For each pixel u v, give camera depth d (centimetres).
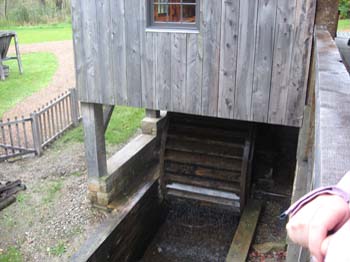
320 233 46
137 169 745
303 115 436
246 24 440
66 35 2308
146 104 527
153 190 725
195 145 701
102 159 625
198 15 460
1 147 793
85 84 557
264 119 469
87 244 533
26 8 2772
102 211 627
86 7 512
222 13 446
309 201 54
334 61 207
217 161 689
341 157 76
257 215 645
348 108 114
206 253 680
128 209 622
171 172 726
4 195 643
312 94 352
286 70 439
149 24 491
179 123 721
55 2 2934
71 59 1681
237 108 478
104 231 562
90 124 597
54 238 561
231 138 684
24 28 2573
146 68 509
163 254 695
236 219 730
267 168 736
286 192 722
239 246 568
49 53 1791
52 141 866
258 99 464
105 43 520
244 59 455
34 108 1079
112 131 928
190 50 477
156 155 841
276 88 451
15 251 535
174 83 501
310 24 412
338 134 90
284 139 802
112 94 545
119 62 522
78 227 584
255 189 734
